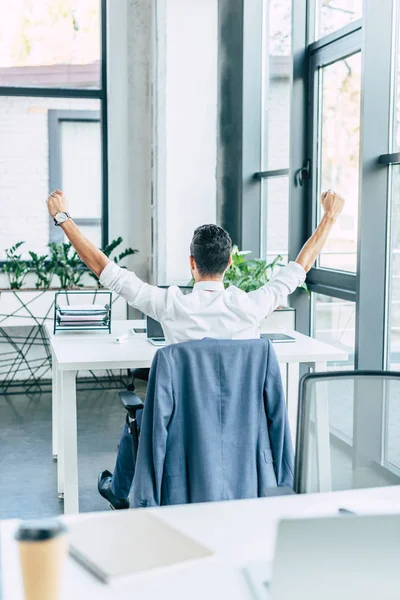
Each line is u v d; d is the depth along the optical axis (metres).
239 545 1.32
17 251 6.14
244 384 2.27
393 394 1.93
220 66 5.50
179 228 5.61
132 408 2.69
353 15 3.94
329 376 1.89
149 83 6.08
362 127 3.48
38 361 6.11
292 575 0.98
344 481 1.92
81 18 6.02
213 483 2.23
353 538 0.97
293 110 4.44
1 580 1.16
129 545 1.28
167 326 2.58
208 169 5.61
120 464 2.81
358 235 3.56
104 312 3.81
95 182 6.21
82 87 6.09
